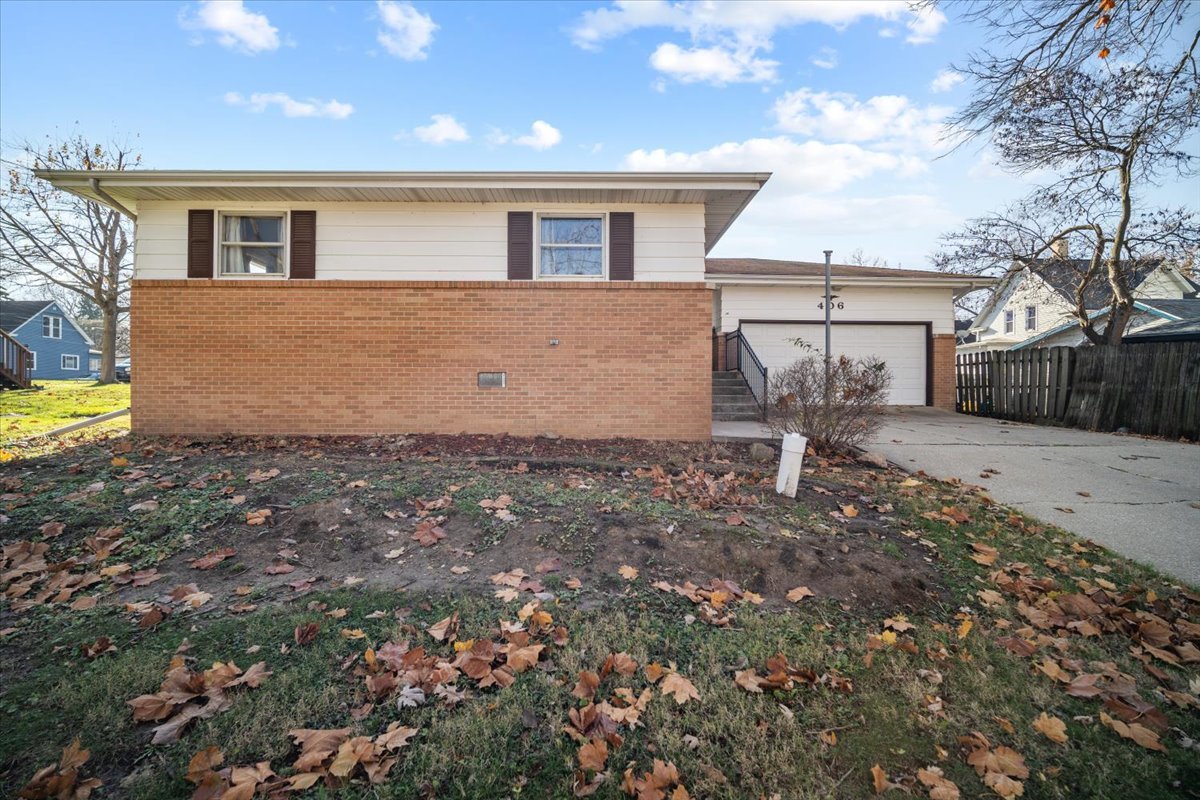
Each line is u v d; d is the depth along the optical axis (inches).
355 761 84.9
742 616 132.8
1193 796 84.6
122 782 82.5
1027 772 87.6
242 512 191.0
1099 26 212.4
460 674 109.7
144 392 346.0
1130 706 104.6
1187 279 828.6
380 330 349.4
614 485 236.1
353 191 336.2
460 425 351.9
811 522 192.2
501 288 352.2
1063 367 456.4
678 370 355.3
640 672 111.7
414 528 181.8
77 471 240.4
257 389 346.9
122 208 353.1
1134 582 159.5
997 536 190.5
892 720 99.8
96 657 115.1
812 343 587.2
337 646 118.2
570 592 143.1
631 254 356.8
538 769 86.4
